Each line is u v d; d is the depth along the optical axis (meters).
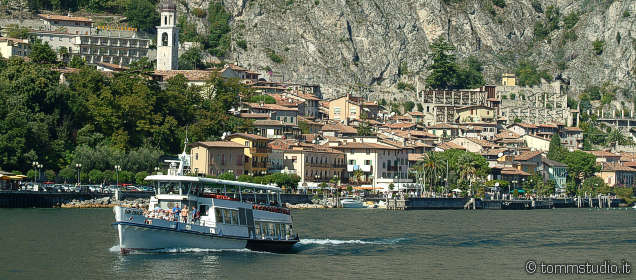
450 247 150.12
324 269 121.06
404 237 163.38
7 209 199.25
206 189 127.50
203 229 124.38
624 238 171.62
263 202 135.00
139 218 120.06
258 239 130.75
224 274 113.69
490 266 130.12
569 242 163.12
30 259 120.88
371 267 124.62
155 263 118.38
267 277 113.44
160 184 125.88
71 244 135.25
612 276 126.38
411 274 120.62
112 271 112.94
